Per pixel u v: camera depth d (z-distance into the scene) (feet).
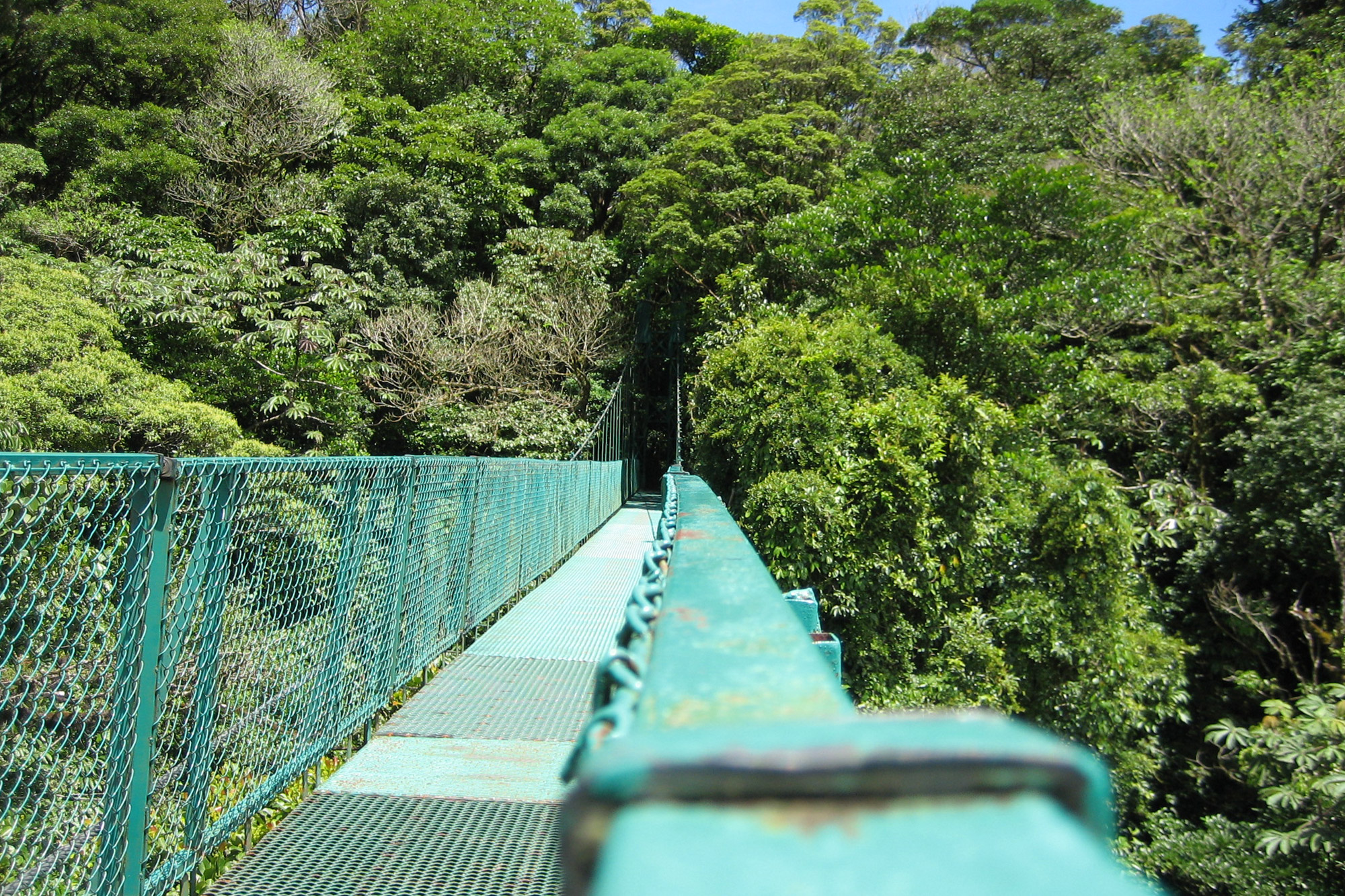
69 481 6.16
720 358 33.96
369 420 53.31
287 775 9.45
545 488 26.68
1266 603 33.14
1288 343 37.50
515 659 15.66
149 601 6.86
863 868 0.70
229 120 57.41
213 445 25.35
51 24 56.70
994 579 29.86
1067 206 44.42
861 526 27.43
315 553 10.11
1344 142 40.88
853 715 1.33
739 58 84.58
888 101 72.43
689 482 13.88
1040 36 81.10
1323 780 21.43
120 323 28.63
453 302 62.13
